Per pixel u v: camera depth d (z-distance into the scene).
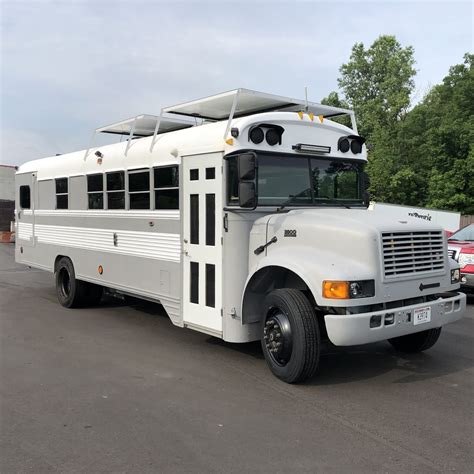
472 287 9.49
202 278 6.12
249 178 5.20
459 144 24.12
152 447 3.85
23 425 4.26
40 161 10.40
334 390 5.04
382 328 4.79
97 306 9.45
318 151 6.17
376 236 4.80
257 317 5.72
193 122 7.70
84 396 4.91
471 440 3.96
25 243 10.91
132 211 7.38
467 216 22.64
